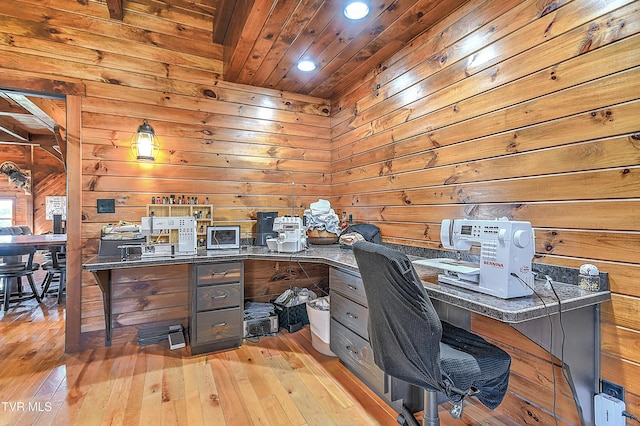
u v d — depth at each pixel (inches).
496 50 70.3
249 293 125.8
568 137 57.5
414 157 93.7
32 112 137.2
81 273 99.0
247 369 86.9
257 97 125.0
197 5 110.0
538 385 62.7
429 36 87.7
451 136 81.5
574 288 54.6
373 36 91.4
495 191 70.5
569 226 57.4
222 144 119.4
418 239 92.2
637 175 48.8
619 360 50.9
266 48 96.8
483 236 53.6
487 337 72.7
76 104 98.6
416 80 92.4
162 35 109.7
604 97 52.7
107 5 98.4
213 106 117.9
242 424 64.8
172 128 111.6
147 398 73.1
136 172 106.5
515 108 66.5
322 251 104.7
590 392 53.7
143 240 98.4
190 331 98.4
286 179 130.5
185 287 112.7
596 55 53.7
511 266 49.2
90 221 100.5
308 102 134.6
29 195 293.6
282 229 103.3
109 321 101.0
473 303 48.5
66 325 96.6
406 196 96.7
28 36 93.5
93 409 68.9
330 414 68.2
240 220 122.3
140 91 106.9
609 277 52.0
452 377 44.4
